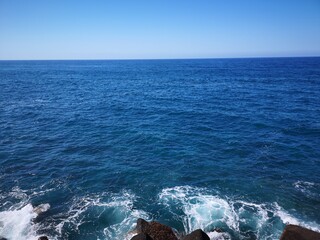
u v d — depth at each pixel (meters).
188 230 11.12
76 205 12.88
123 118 28.52
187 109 32.28
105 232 11.02
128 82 64.06
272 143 20.58
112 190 14.24
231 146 20.12
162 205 12.83
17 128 24.72
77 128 24.97
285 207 12.66
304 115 28.22
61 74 91.31
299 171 16.16
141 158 18.20
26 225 11.32
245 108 32.22
